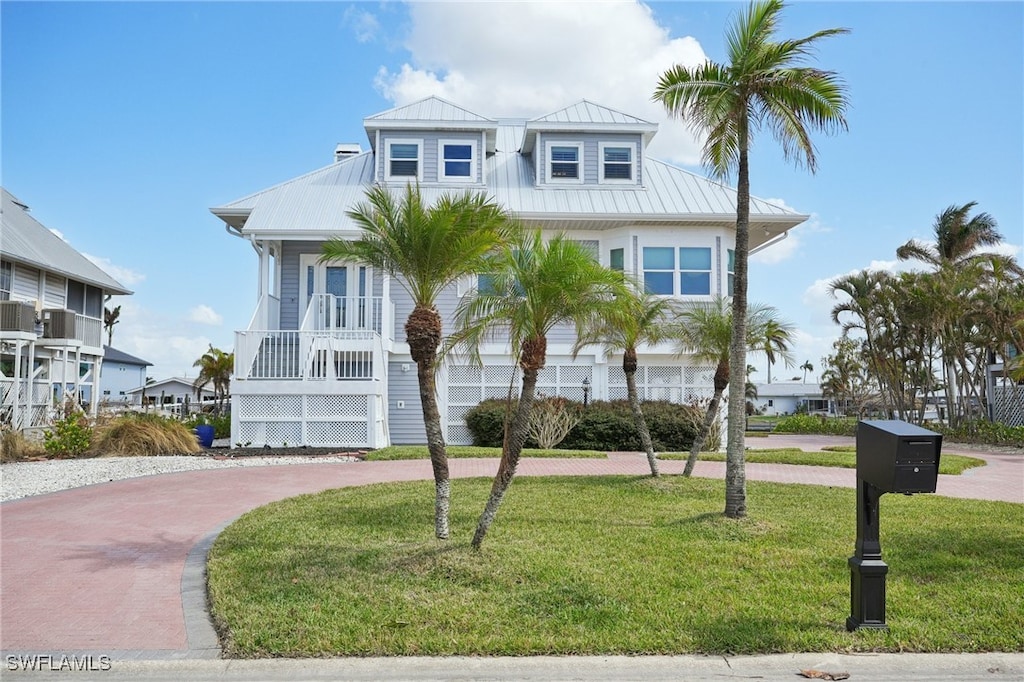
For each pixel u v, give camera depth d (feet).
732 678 14.56
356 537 25.91
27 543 26.25
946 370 83.05
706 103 29.50
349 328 63.21
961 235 106.01
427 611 17.69
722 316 39.24
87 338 90.17
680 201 68.08
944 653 15.69
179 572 22.25
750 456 54.54
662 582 20.27
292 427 57.82
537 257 23.99
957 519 30.14
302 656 15.44
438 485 23.77
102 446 54.13
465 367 66.28
